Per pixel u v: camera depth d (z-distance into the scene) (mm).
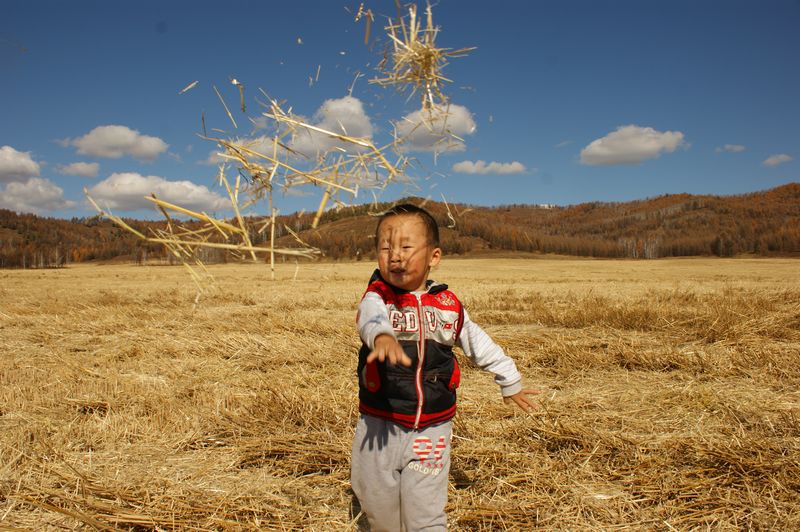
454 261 73875
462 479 3254
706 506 2873
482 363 2561
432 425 2365
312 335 8867
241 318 11250
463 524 2766
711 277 35812
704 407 4500
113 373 5984
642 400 4770
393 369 2348
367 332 2158
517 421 4176
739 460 3238
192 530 2625
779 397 4766
